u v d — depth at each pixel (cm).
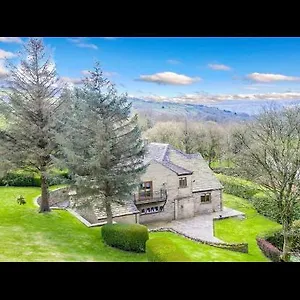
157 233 2270
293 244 2097
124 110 1958
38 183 3312
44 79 2114
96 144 1877
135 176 1984
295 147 1947
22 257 1450
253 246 2259
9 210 2352
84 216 2414
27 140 2108
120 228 1803
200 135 4900
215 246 2058
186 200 2858
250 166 2133
